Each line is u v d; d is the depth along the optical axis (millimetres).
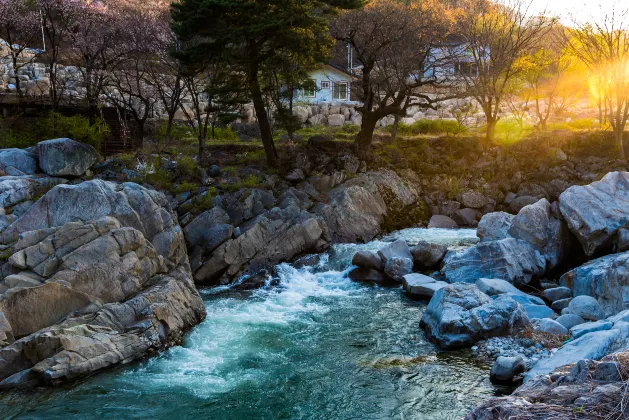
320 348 13570
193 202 23234
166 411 10523
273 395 11133
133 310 13734
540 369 10266
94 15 33156
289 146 30672
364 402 10719
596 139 31359
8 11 31719
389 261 19922
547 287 17156
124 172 24312
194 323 15359
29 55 36562
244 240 20938
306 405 10688
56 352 11906
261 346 13797
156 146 30500
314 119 43094
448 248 20891
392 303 17234
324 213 24109
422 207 28812
